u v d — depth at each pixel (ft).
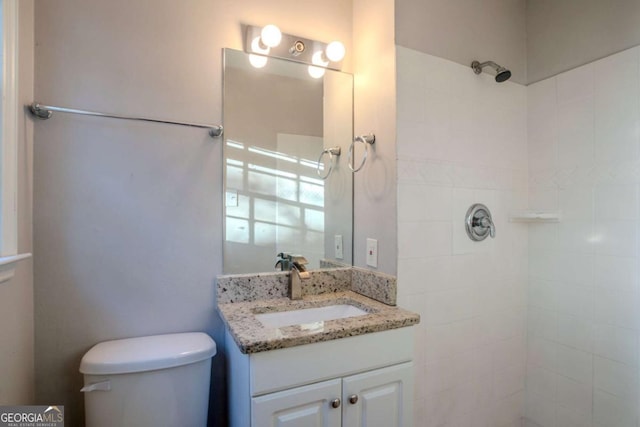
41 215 3.58
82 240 3.75
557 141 5.19
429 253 4.56
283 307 4.22
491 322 5.20
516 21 5.56
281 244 4.83
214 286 4.36
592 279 4.72
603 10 4.62
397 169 4.31
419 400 4.50
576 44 4.94
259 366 3.00
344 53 4.95
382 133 4.56
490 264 5.18
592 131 4.74
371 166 4.81
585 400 4.79
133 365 3.33
